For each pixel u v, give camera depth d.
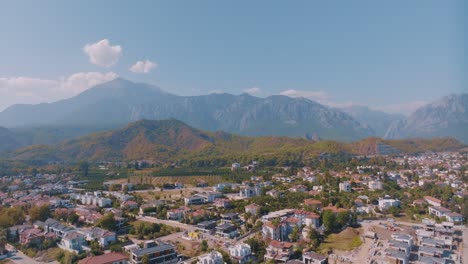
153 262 172.00
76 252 192.38
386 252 174.00
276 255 175.00
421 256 172.00
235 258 171.62
